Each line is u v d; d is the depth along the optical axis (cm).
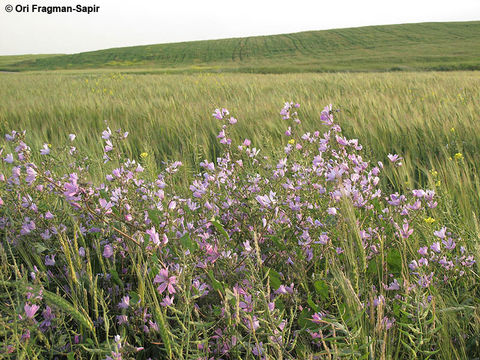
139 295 167
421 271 181
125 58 7338
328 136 270
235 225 235
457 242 223
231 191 243
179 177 362
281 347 152
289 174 292
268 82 1565
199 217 240
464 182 318
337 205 202
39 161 289
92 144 512
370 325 164
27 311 152
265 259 213
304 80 1603
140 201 220
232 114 692
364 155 312
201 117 662
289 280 200
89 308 190
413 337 155
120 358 145
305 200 234
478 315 178
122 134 251
